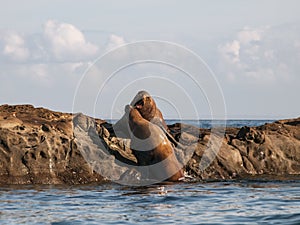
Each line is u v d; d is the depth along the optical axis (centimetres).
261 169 2333
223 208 1570
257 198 1739
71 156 2109
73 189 1916
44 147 2081
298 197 1756
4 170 2042
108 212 1512
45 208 1570
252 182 2102
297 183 2080
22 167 2055
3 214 1485
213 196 1775
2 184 2005
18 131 2139
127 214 1487
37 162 2066
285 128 2592
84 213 1500
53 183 2047
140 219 1425
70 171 2086
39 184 2025
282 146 2402
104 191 1880
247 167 2308
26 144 2086
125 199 1719
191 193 1834
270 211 1521
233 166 2270
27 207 1584
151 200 1698
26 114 2391
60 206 1600
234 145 2355
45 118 2375
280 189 1933
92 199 1719
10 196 1764
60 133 2166
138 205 1619
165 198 1734
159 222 1390
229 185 2025
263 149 2362
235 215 1473
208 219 1425
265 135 2408
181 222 1390
